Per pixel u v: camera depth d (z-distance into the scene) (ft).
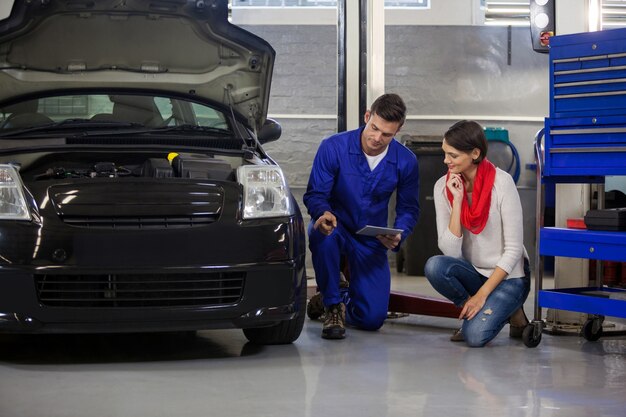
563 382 9.86
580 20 14.71
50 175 11.37
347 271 14.74
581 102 12.28
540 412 8.43
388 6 27.20
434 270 12.66
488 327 12.23
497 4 27.30
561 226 14.46
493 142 26.91
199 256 10.46
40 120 12.87
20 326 10.09
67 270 10.12
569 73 12.35
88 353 11.45
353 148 13.38
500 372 10.43
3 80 12.28
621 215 11.95
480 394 9.21
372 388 9.46
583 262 14.26
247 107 13.08
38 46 12.06
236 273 10.70
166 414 8.23
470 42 27.22
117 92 12.96
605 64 12.01
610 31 11.93
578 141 12.32
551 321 14.38
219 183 10.98
